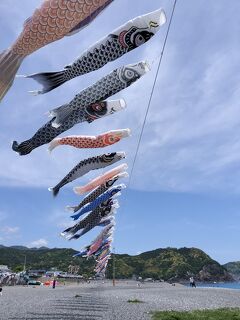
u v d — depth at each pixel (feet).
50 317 66.90
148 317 68.33
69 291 193.88
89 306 92.94
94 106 44.45
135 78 42.68
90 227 79.41
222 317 68.33
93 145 53.36
